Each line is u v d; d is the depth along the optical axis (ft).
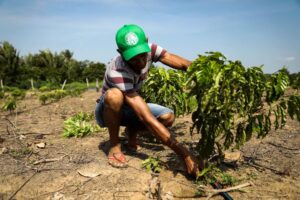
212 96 8.20
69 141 14.08
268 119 9.14
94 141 13.91
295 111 8.92
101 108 11.23
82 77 157.89
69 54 187.73
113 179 9.62
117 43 9.20
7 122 20.33
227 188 9.04
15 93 42.29
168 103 13.74
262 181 9.63
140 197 8.74
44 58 169.89
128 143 12.33
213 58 8.46
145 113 9.37
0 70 131.03
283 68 8.70
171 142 9.18
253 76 8.45
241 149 12.37
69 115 22.94
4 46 134.51
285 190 9.05
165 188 9.17
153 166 10.42
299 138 13.84
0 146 13.53
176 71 14.03
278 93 8.56
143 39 9.15
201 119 9.03
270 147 12.62
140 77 10.35
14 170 10.52
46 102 34.60
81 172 10.05
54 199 8.60
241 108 8.61
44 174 10.12
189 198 8.82
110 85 10.25
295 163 10.96
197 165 9.34
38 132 16.44
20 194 8.95
